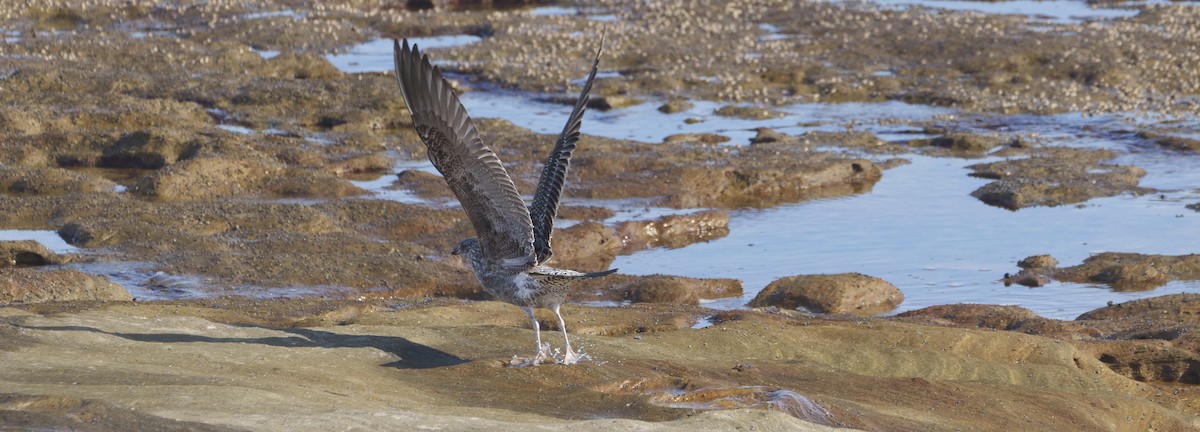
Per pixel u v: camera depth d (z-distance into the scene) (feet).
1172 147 106.73
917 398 42.45
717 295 70.18
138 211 81.25
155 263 70.64
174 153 99.60
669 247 83.51
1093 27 157.28
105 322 40.40
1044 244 81.35
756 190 98.17
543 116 122.42
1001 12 177.06
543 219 32.45
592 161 99.60
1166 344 53.83
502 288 34.96
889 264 77.30
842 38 153.28
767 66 139.85
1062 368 49.08
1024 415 42.45
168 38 144.05
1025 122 117.80
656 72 137.69
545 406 34.63
